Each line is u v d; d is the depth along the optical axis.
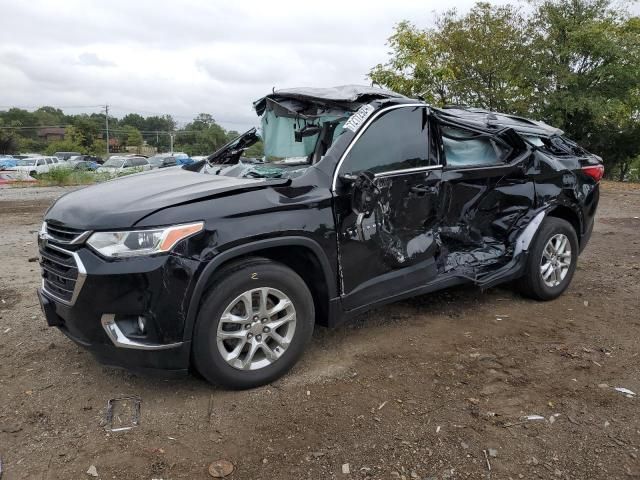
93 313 3.12
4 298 5.23
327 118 4.20
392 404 3.32
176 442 2.96
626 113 25.64
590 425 3.12
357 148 3.85
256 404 3.31
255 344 3.42
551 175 5.04
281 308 3.47
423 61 11.97
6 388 3.51
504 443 2.95
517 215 4.96
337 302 3.74
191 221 3.11
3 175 26.19
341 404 3.32
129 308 3.06
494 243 5.03
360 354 3.99
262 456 2.84
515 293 5.32
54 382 3.58
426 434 3.02
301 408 3.27
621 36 23.27
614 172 31.70
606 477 2.69
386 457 2.83
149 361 3.14
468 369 3.77
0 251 7.24
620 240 8.02
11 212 11.52
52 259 3.36
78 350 4.06
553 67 22.66
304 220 3.48
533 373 3.72
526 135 5.13
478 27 21.92
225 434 3.02
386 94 4.26
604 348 4.11
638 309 4.96
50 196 15.32
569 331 4.44
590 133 26.25
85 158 42.22
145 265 3.02
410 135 4.17
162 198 3.29
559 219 5.12
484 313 4.82
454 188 4.47
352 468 2.75
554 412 3.24
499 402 3.35
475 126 4.53
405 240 4.14
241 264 3.31
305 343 3.62
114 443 2.95
